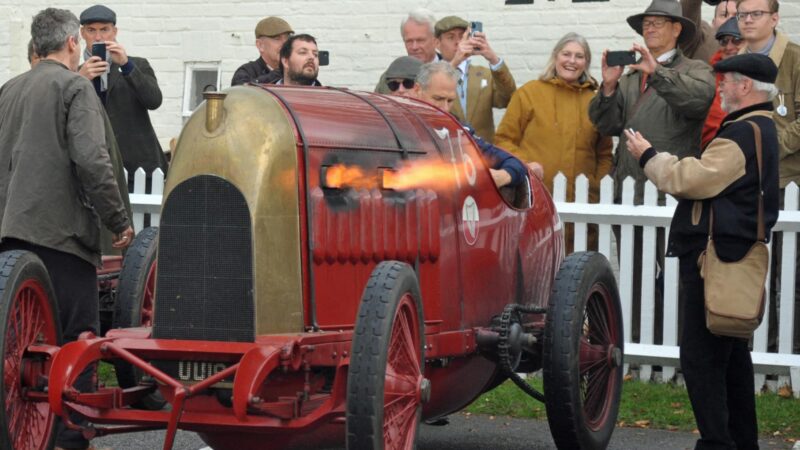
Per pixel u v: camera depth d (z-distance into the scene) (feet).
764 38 42.29
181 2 57.11
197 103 57.31
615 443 34.71
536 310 31.14
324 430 27.17
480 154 31.53
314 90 28.45
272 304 25.77
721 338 29.76
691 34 43.55
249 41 56.39
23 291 27.30
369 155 27.48
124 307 31.94
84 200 31.35
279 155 25.94
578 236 43.55
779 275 42.24
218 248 25.94
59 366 25.08
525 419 37.86
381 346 24.04
